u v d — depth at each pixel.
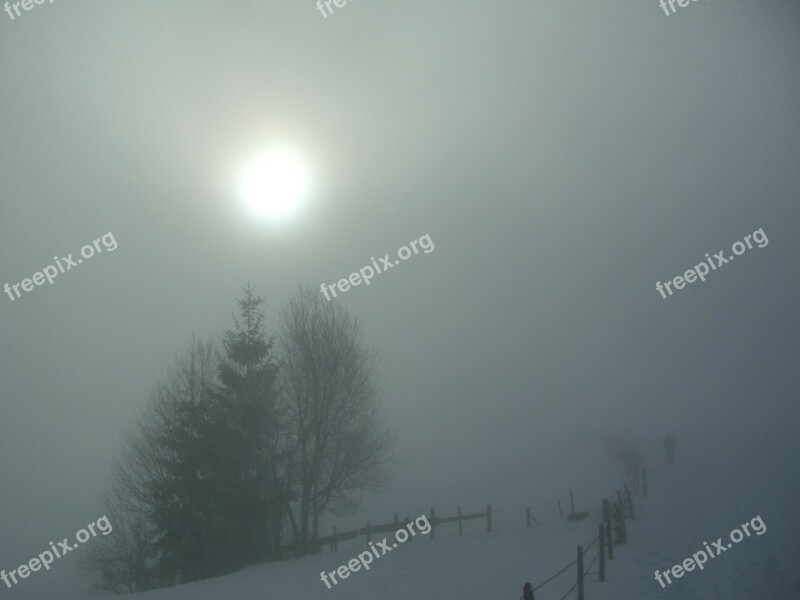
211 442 35.81
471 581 21.84
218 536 34.69
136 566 38.06
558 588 19.53
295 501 37.69
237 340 38.09
